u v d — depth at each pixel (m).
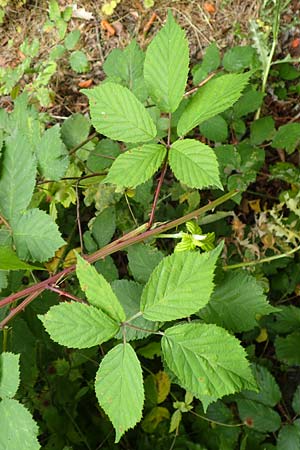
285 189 0.88
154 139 0.50
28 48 0.91
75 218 0.85
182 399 0.82
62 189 0.71
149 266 0.60
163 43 0.50
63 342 0.46
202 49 0.91
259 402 0.74
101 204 0.75
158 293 0.46
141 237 0.54
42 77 0.88
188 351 0.46
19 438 0.48
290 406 0.84
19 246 0.55
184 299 0.45
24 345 0.62
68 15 0.92
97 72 0.94
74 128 0.73
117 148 0.72
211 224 0.83
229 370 0.45
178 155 0.49
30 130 0.66
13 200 0.56
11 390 0.49
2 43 0.98
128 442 0.81
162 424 0.80
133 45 0.73
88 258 0.54
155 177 0.84
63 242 0.54
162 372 0.79
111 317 0.46
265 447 0.75
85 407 0.82
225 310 0.57
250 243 0.79
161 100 0.50
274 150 0.88
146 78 0.50
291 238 0.75
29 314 0.63
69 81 0.94
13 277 0.61
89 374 0.81
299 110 0.88
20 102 0.68
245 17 0.87
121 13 0.92
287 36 0.86
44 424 0.80
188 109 0.50
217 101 0.49
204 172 0.48
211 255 0.46
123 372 0.45
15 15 0.96
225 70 0.79
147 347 0.77
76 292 0.71
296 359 0.76
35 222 0.55
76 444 0.79
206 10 0.89
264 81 0.81
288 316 0.79
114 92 0.50
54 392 0.79
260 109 0.87
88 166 0.72
